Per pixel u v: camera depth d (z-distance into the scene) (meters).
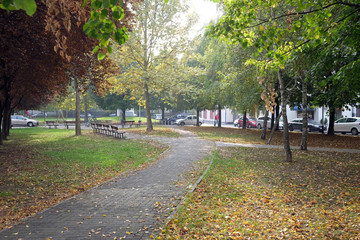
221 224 5.38
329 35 7.11
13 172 9.91
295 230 5.03
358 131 26.42
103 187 8.12
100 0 3.00
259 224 5.37
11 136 24.17
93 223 5.43
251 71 15.80
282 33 6.83
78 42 9.94
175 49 25.92
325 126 31.09
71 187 8.30
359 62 7.27
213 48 25.58
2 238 4.79
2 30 9.02
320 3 6.63
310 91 23.19
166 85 25.55
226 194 7.42
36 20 9.76
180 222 5.44
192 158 12.94
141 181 8.80
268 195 7.38
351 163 11.73
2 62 12.39
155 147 16.64
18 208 6.51
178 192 7.54
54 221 5.54
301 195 7.38
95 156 13.18
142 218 5.67
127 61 25.11
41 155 13.41
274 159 12.71
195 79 32.47
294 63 9.95
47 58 11.55
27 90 19.61
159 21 25.03
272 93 13.06
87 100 46.94
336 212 6.00
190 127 36.34
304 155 13.80
